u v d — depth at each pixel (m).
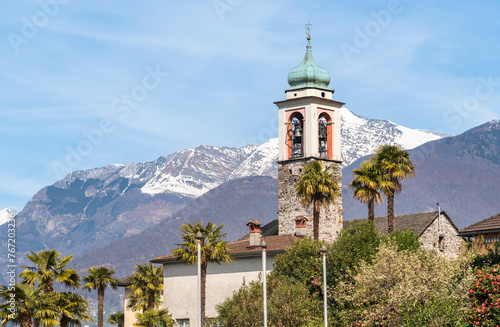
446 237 105.06
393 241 70.88
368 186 92.19
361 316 64.19
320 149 103.25
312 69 103.88
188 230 86.56
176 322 94.19
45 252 74.44
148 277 106.12
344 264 73.62
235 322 73.81
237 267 89.56
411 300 61.00
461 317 55.88
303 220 96.44
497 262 60.66
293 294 72.31
